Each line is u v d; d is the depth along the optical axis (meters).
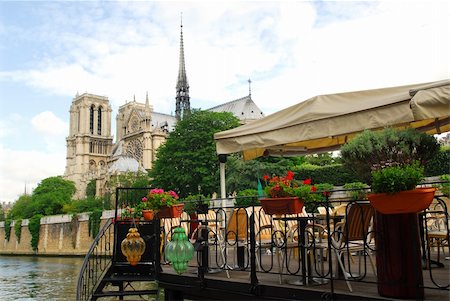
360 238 6.78
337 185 44.19
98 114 158.00
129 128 135.62
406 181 5.36
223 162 11.55
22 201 111.56
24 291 30.62
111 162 138.38
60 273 41.59
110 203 87.00
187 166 60.75
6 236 83.69
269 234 9.62
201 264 8.38
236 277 8.02
